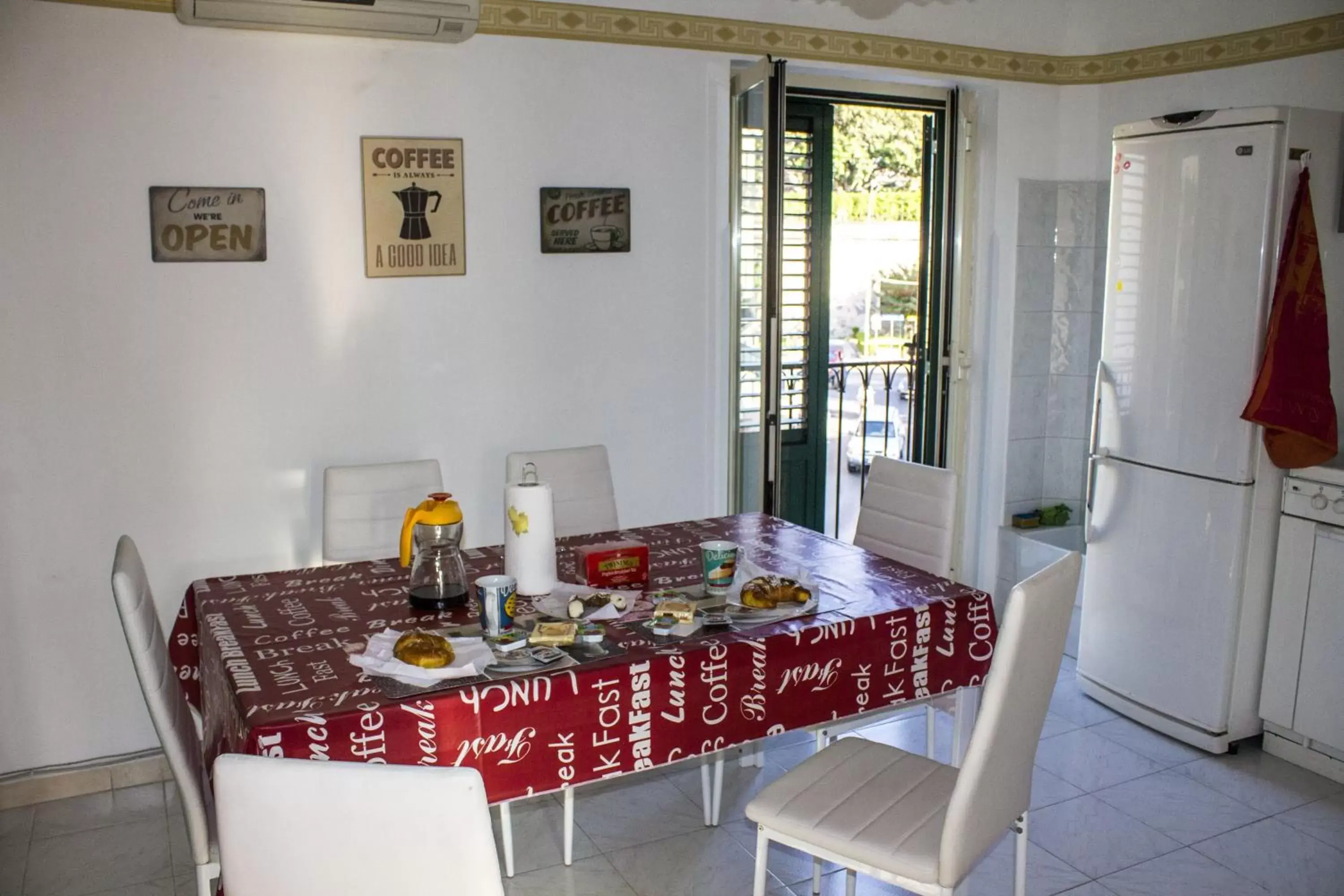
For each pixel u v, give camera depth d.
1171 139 3.07
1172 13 3.87
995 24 4.02
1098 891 2.45
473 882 1.17
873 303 7.50
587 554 2.26
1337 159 2.96
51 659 2.89
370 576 2.40
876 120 7.20
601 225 3.44
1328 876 2.51
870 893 2.44
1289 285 2.83
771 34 3.62
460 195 3.21
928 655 2.18
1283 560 3.01
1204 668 3.11
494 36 3.20
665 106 3.50
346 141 3.05
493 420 3.38
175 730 1.86
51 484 2.83
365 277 3.12
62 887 2.49
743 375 3.71
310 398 3.11
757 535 2.76
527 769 1.78
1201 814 2.79
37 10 2.65
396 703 1.67
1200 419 3.04
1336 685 2.89
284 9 2.71
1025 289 4.29
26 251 2.72
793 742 3.22
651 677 1.85
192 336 2.94
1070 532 4.38
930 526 2.77
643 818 2.79
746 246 3.62
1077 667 3.77
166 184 2.85
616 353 3.55
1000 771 1.80
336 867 1.19
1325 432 2.86
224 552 3.06
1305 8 3.45
